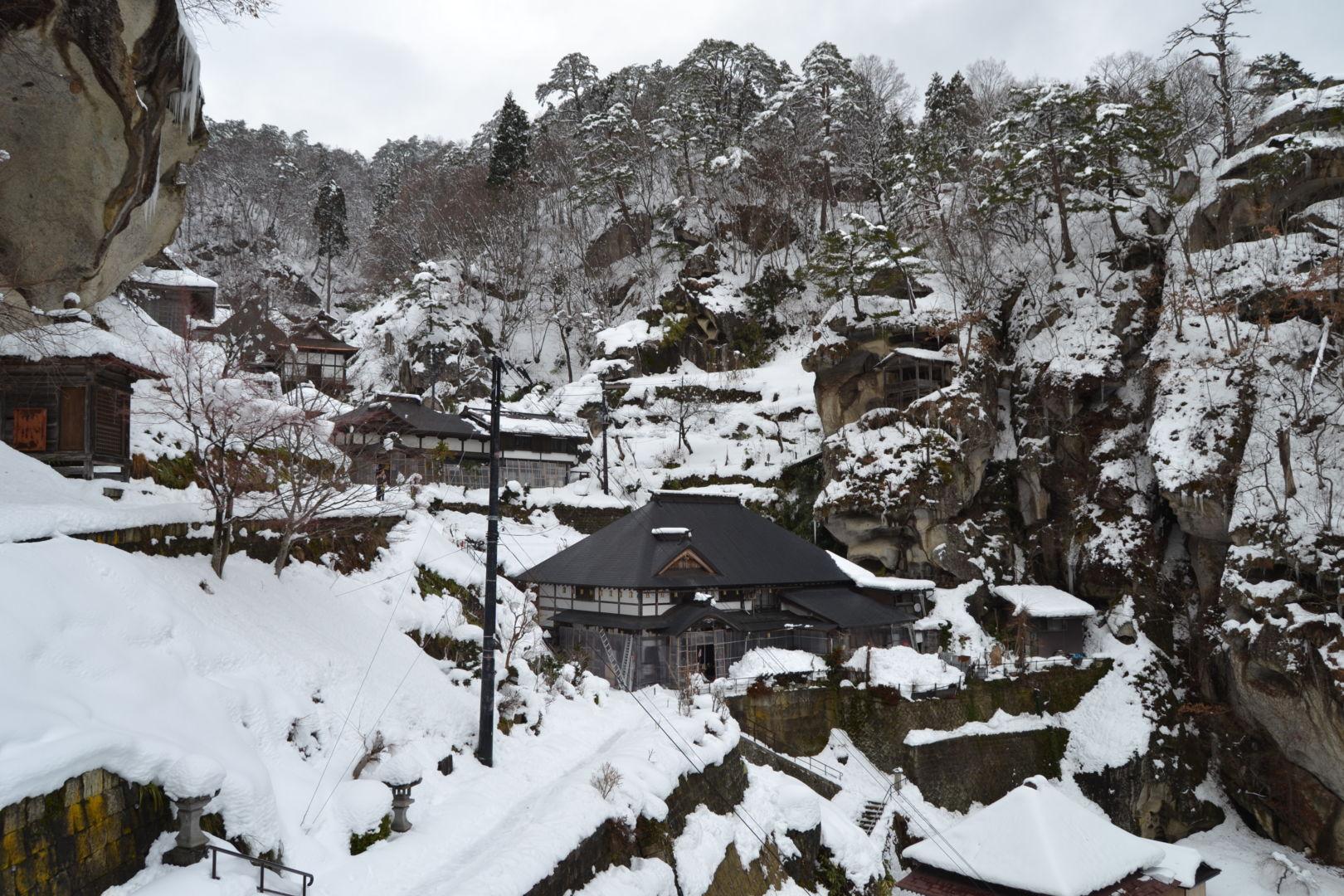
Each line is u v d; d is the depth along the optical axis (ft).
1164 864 78.07
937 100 295.28
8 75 45.75
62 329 61.77
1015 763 129.90
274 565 68.28
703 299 239.71
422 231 299.58
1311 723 122.42
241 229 302.45
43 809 32.14
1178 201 189.57
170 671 44.09
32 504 49.11
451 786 58.49
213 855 36.83
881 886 93.30
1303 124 173.68
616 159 287.28
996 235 217.77
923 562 162.40
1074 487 171.73
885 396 185.06
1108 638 155.12
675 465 199.00
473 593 96.17
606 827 57.82
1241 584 133.80
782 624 125.49
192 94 55.83
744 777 87.15
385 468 141.79
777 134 280.51
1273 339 153.07
